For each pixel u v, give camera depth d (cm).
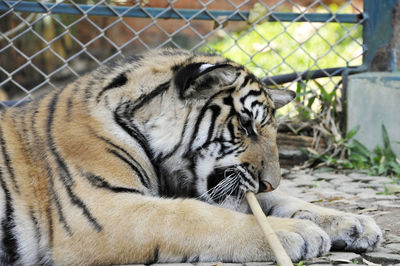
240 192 561
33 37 1349
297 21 963
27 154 540
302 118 1002
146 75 561
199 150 559
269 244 467
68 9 877
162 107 552
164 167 564
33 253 518
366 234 508
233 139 558
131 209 500
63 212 507
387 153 930
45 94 601
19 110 582
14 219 519
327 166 947
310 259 484
